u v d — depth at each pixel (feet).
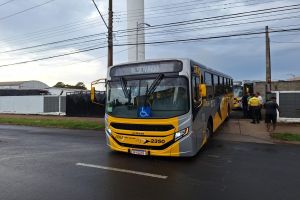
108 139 31.81
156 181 23.22
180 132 28.22
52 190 20.98
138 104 29.73
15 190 20.99
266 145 40.01
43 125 71.97
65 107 100.32
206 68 39.75
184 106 28.40
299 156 32.96
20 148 38.37
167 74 29.35
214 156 32.65
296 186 22.15
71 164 28.84
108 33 71.05
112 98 31.68
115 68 32.07
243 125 58.75
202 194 20.30
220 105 52.44
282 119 62.90
